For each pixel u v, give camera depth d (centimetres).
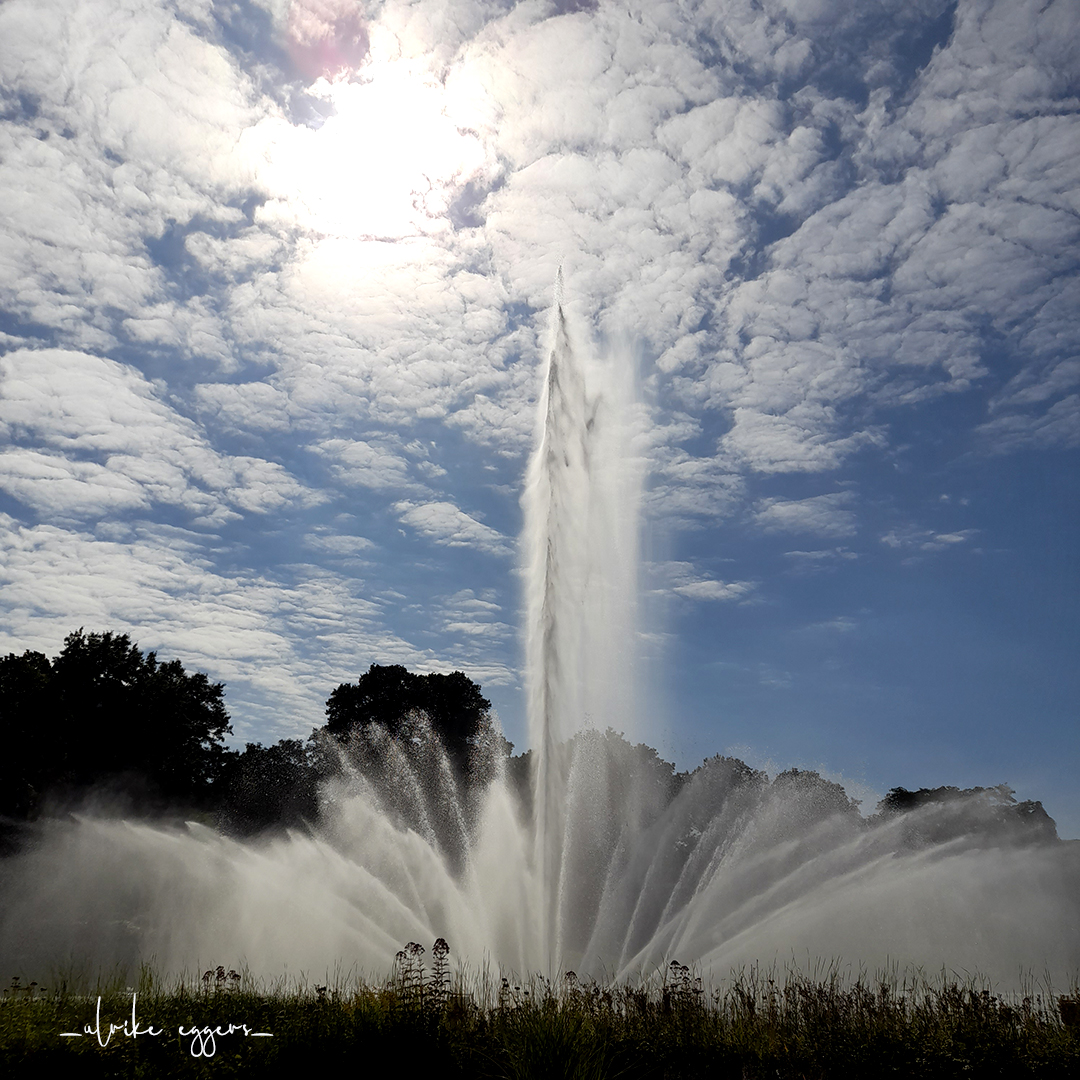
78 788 5431
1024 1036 1205
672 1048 1205
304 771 6391
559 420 3048
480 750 6338
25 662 5700
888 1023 1230
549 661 2898
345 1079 1090
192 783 6144
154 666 6238
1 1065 1021
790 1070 1151
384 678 6750
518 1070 1078
